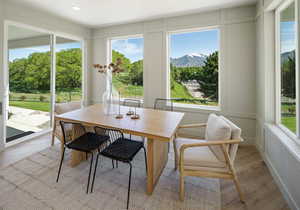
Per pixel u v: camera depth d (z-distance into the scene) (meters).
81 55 4.34
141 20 3.75
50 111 3.65
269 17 2.38
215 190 1.81
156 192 1.76
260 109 2.67
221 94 3.23
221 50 3.17
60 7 3.08
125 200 1.64
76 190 1.77
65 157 2.51
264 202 1.65
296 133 1.72
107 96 2.63
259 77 2.71
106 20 3.77
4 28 2.74
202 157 1.70
